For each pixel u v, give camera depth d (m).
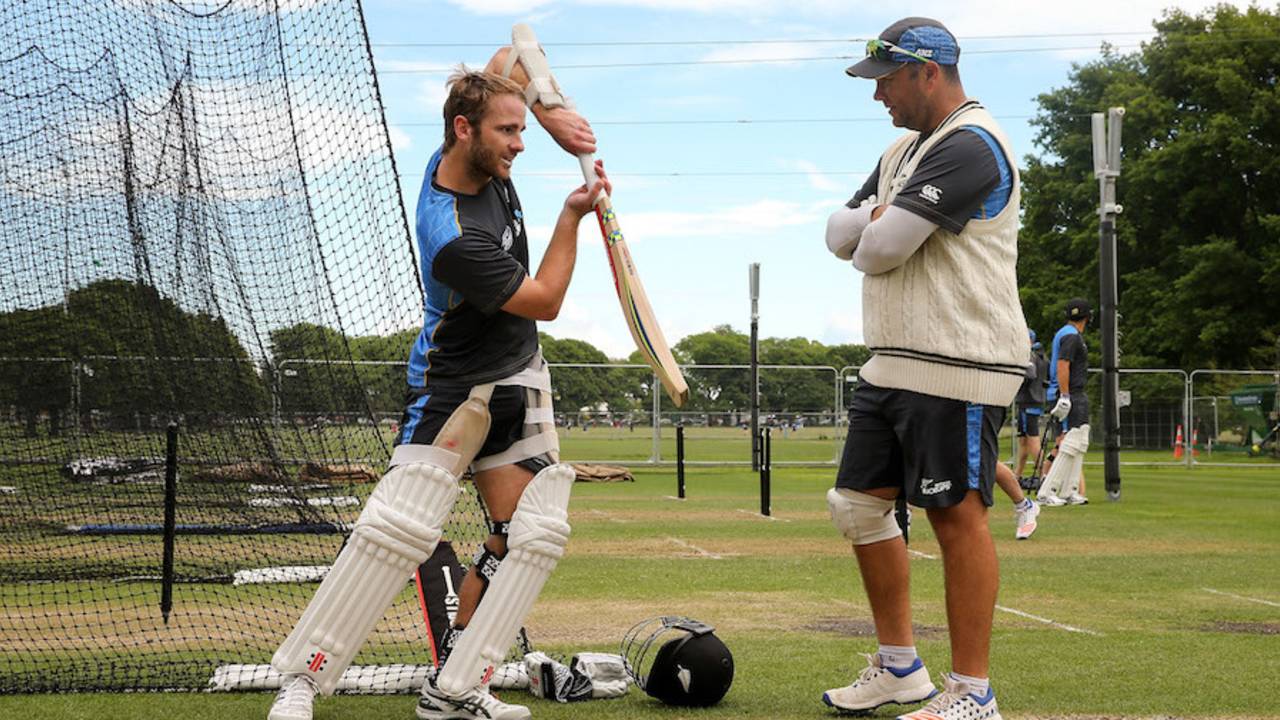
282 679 3.81
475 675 3.85
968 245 4.05
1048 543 10.27
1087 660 5.23
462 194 3.94
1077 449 14.41
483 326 3.93
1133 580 7.99
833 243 4.30
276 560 7.70
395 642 5.39
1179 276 42.81
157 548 8.27
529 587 3.90
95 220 8.98
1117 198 44.12
